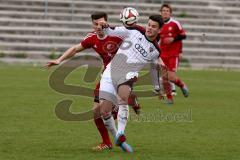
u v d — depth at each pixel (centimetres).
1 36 8438
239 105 4450
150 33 2614
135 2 9612
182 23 9450
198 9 9812
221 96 5091
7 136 2936
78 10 9244
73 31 8788
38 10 9119
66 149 2639
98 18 2678
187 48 8862
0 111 3825
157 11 9556
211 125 3434
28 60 8081
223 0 10050
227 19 9775
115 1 9575
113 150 2639
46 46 8406
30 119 3519
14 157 2430
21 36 8488
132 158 2455
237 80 6738
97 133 3084
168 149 2678
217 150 2669
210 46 9019
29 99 4475
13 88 5191
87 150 2625
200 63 8700
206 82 6425
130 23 2675
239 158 2498
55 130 3158
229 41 9238
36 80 5934
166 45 4725
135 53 2639
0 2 9075
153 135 3059
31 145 2714
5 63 7875
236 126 3412
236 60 8862
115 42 2730
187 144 2811
